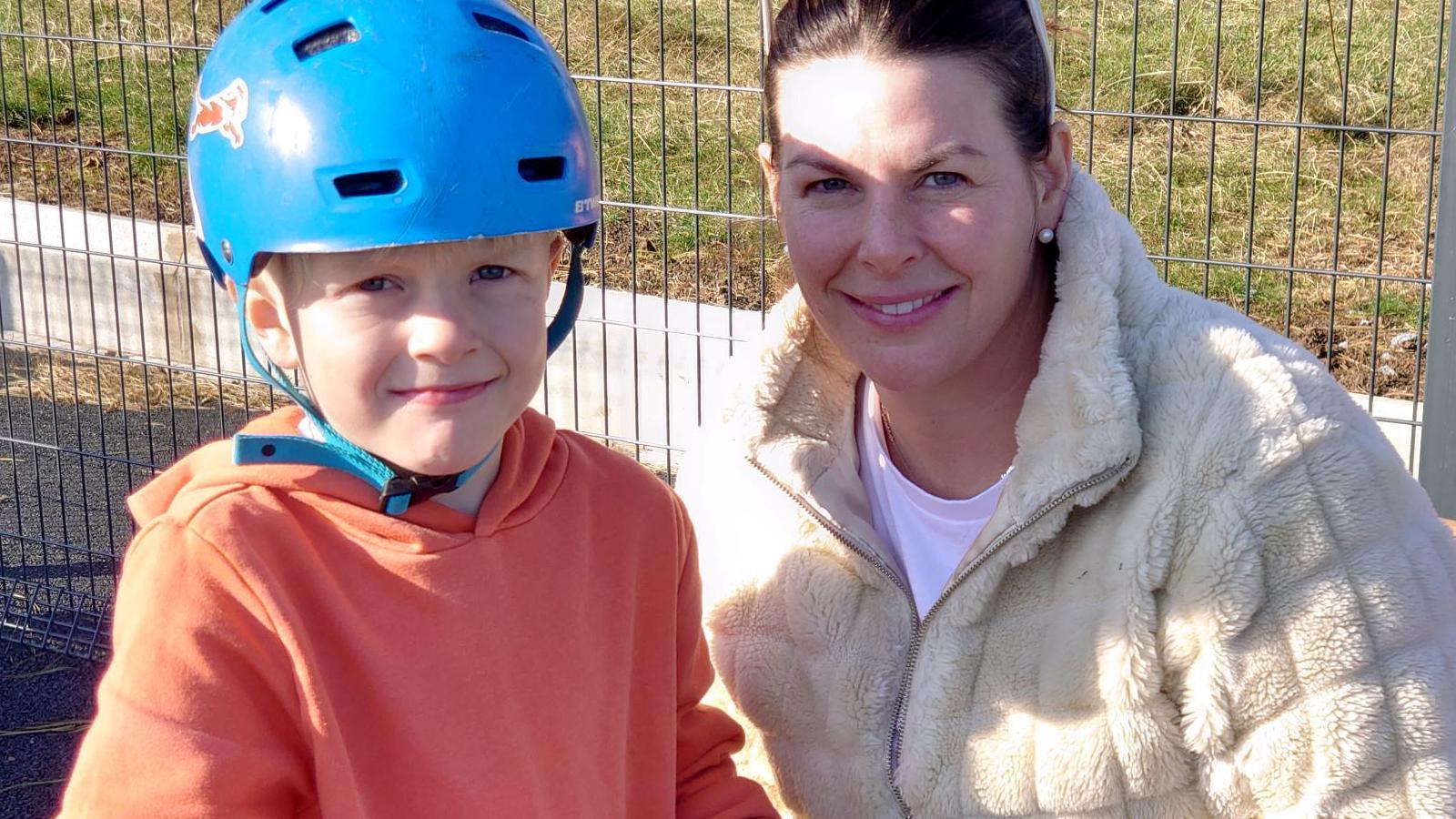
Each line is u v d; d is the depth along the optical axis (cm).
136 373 643
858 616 196
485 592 170
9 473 573
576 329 551
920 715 187
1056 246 189
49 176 700
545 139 165
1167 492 171
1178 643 172
